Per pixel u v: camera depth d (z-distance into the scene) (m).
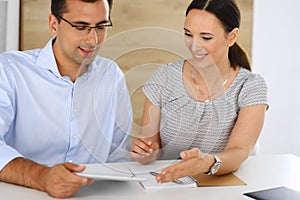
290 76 3.38
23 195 1.36
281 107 3.41
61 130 1.75
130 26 3.05
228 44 1.75
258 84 1.75
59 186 1.33
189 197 1.38
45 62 1.73
